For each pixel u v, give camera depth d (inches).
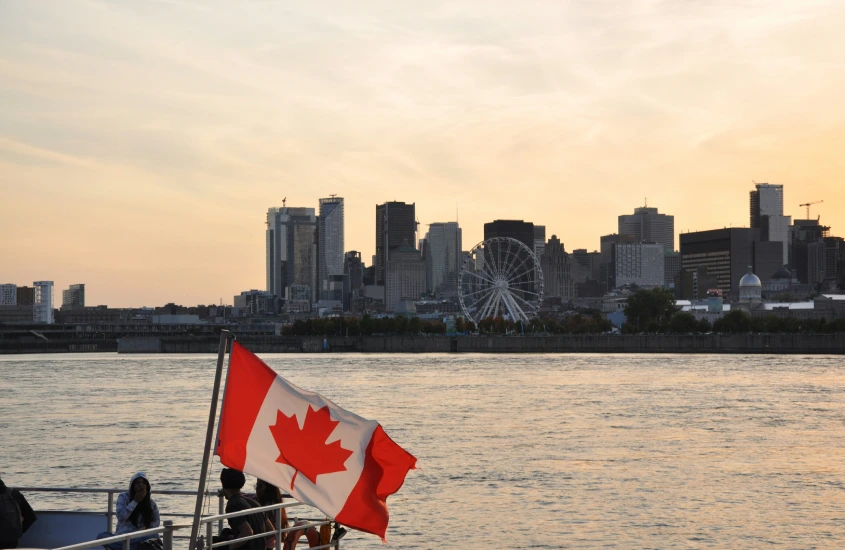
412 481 3240.7
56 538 1263.5
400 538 2471.7
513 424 4987.7
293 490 1032.8
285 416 1042.7
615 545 2421.3
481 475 3358.8
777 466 3592.5
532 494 3029.0
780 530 2576.3
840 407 5944.9
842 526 2628.0
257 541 1178.0
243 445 1033.5
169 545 1031.0
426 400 6496.1
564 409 5836.6
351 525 1032.2
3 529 1163.9
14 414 5561.0
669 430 4726.9
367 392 7253.9
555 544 2433.6
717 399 6555.1
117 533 1213.7
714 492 3078.2
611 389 7495.1
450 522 2637.8
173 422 5054.1
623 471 3459.6
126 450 3944.4
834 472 3449.8
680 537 2512.3
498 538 2476.6
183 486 3078.2
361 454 1042.7
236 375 1045.8
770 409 5826.8
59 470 3437.5
